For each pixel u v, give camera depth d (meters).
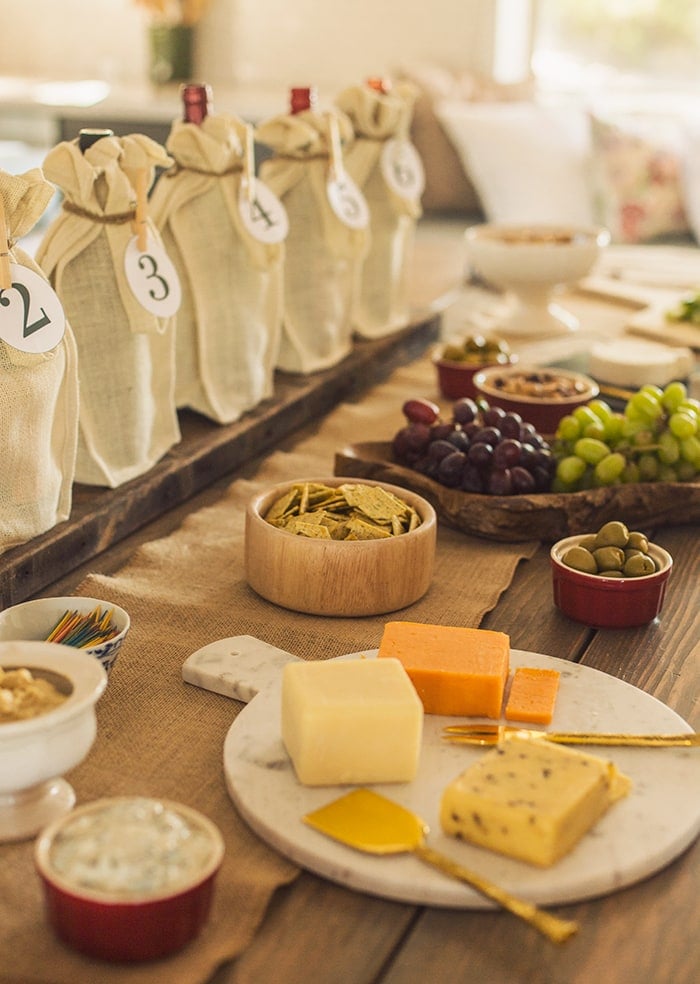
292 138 1.74
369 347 1.98
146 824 0.68
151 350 1.42
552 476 1.36
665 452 1.37
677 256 3.04
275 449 1.64
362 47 4.54
